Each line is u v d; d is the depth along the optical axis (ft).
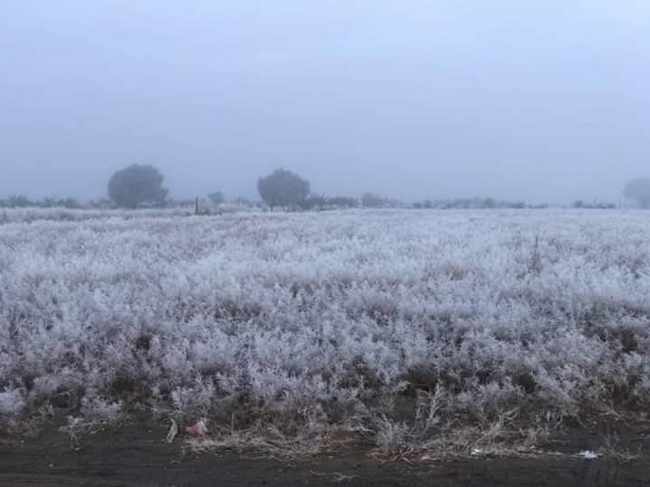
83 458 17.51
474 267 37.78
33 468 16.92
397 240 57.47
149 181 213.87
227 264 39.83
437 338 24.59
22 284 33.17
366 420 19.69
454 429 18.89
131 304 29.76
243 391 20.83
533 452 17.48
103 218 105.40
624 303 27.96
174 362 22.02
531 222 85.97
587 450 17.58
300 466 16.93
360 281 34.27
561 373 20.80
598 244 52.24
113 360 22.81
